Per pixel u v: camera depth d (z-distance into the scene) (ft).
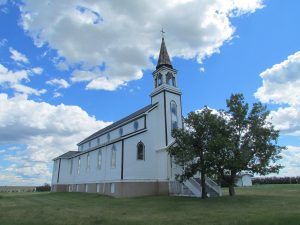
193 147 82.79
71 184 165.58
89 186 138.31
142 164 111.14
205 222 44.73
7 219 51.85
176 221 46.57
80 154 159.22
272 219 43.55
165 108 118.52
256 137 83.66
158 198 91.09
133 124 125.80
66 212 61.36
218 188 94.68
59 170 177.99
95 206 74.18
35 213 60.34
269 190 130.21
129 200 88.28
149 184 108.27
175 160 91.91
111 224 45.01
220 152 79.36
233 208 60.75
